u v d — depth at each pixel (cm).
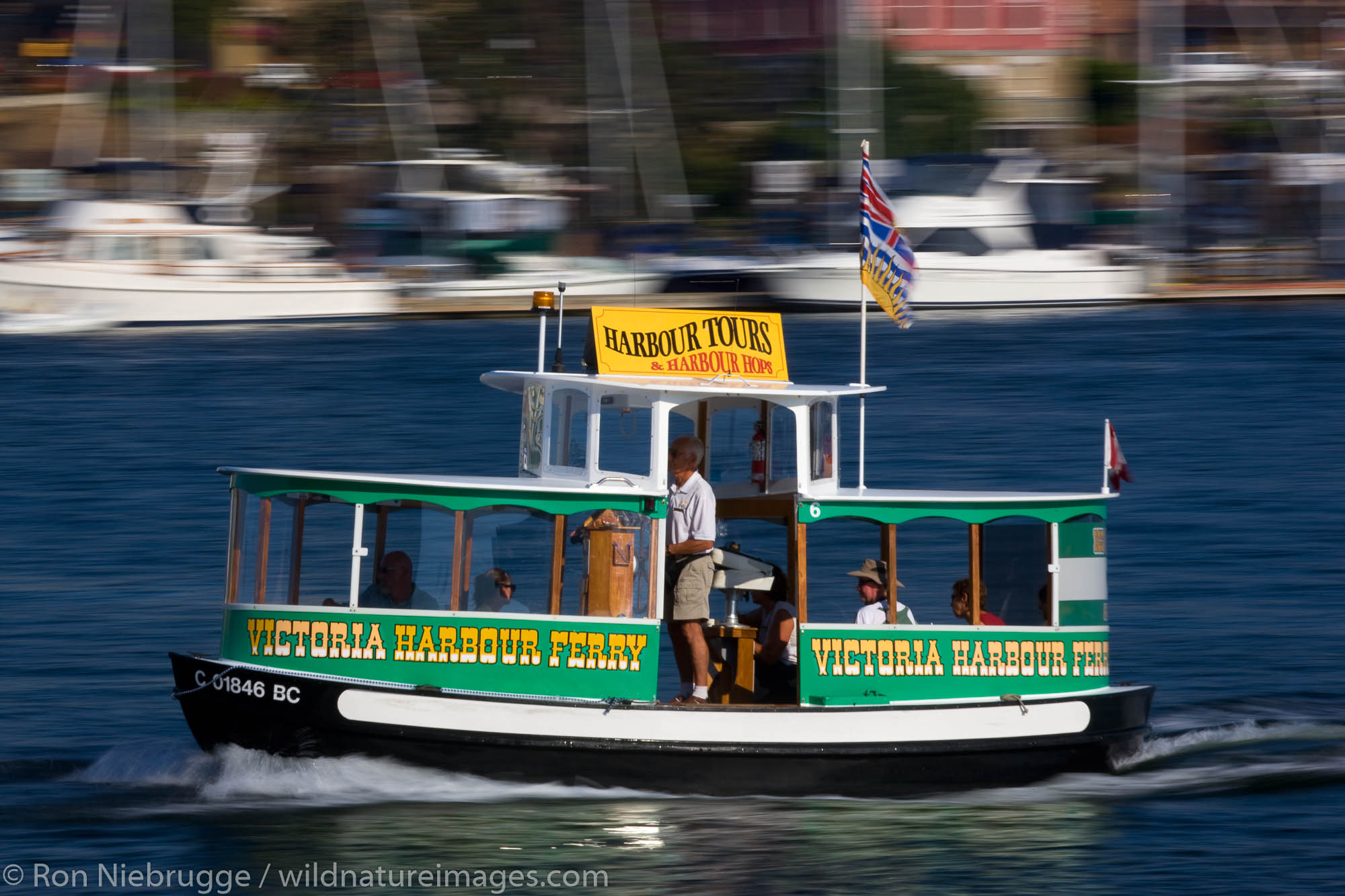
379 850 4166
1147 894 4047
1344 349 16012
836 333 17088
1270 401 13212
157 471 10538
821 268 18550
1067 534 5012
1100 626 5125
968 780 4844
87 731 5338
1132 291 19925
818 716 4675
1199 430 11938
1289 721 5725
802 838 4359
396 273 19712
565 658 4581
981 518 4897
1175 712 5844
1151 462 10781
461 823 4375
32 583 7644
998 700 4866
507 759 4553
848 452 11075
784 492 4844
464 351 16075
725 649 4784
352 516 4506
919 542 4997
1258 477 10256
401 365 15175
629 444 4738
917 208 19000
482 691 4541
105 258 17888
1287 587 7675
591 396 4747
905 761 4753
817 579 4841
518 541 4569
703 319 4884
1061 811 4691
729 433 4972
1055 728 4919
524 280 19550
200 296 18075
